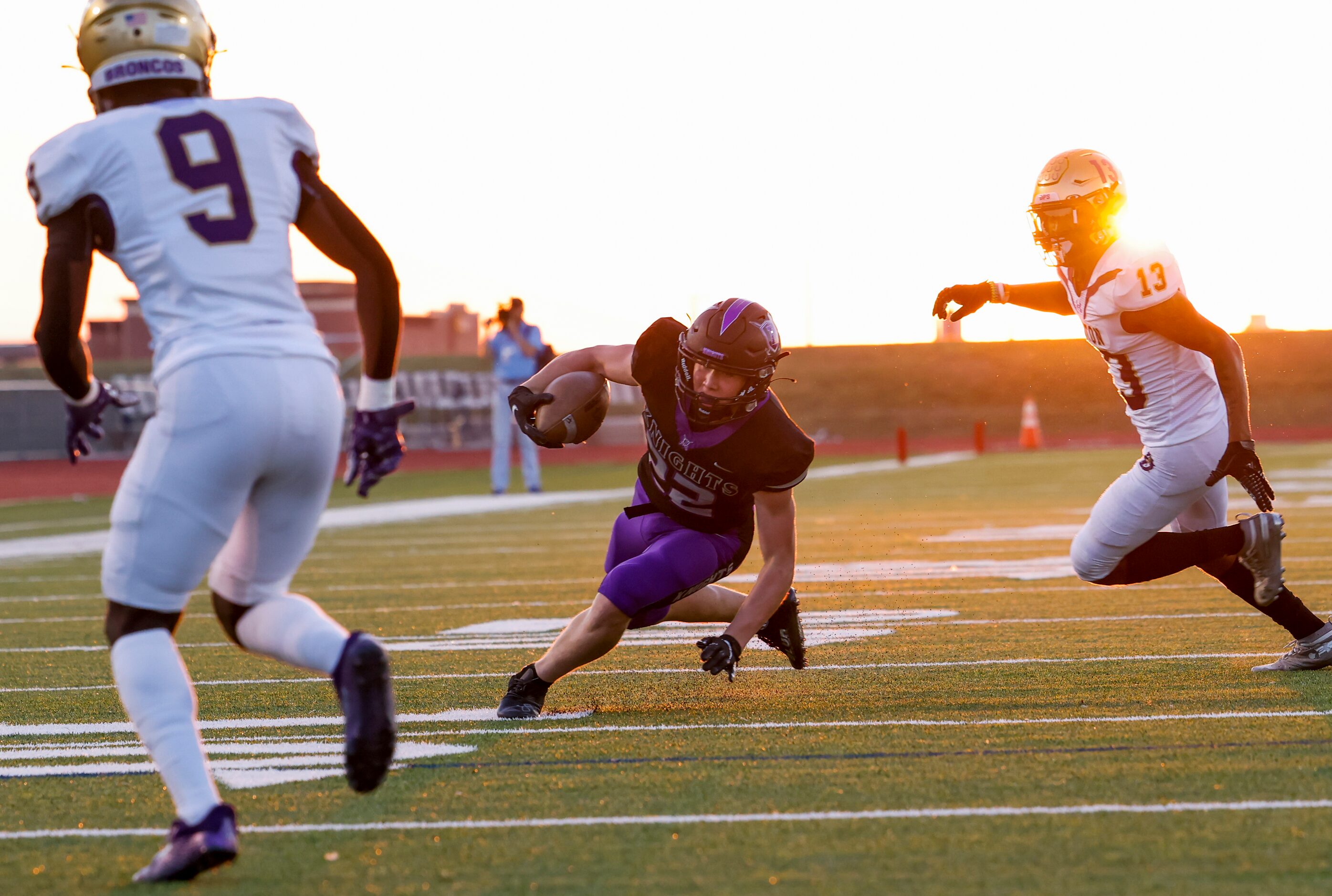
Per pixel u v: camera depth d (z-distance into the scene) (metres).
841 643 21.02
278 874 9.85
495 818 11.30
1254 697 15.63
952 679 17.53
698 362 13.73
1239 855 9.70
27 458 105.31
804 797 11.65
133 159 9.73
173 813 11.81
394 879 9.68
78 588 32.25
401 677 19.05
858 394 177.62
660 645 21.52
